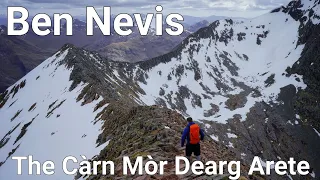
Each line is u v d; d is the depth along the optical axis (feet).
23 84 485.97
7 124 361.10
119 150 79.66
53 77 427.33
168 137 68.33
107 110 174.29
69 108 248.11
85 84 303.89
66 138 176.76
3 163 219.82
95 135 149.28
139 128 91.61
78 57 471.21
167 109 112.06
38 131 234.79
